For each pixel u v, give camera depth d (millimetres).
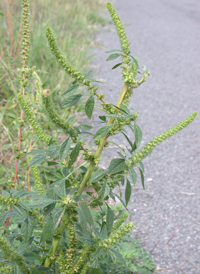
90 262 1559
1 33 5066
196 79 6223
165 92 5547
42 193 1803
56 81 4461
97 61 6371
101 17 9227
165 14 11836
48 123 3402
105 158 3590
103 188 1396
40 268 1564
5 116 3639
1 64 4129
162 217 2865
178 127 1456
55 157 1536
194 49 8062
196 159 3818
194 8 13461
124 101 1519
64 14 7949
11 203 1430
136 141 1366
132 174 1412
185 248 2555
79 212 1318
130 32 8859
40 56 5090
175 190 3246
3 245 1387
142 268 2211
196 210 2990
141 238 2615
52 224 1410
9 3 5250
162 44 8164
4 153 3195
